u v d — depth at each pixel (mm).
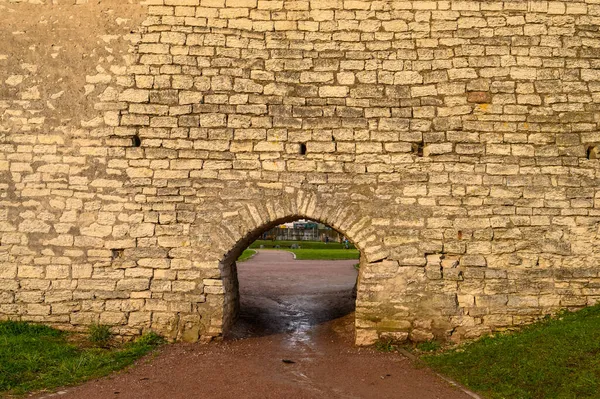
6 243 7547
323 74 7828
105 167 7648
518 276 7547
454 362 6508
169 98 7754
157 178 7660
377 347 7438
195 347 7289
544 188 7652
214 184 7668
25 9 7871
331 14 7891
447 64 7805
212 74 7793
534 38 7848
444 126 7730
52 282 7520
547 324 7238
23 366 5914
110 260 7551
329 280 15531
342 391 5559
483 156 7695
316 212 7637
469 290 7543
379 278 7578
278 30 7879
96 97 7738
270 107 7770
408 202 7648
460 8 7887
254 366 6484
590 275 7562
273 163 7691
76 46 7805
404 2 7887
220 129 7727
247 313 9891
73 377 5789
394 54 7840
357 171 7699
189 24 7836
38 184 7602
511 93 7758
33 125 7672
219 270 7559
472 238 7602
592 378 5137
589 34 7898
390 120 7754
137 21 7844
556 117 7750
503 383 5578
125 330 7480
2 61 7766
